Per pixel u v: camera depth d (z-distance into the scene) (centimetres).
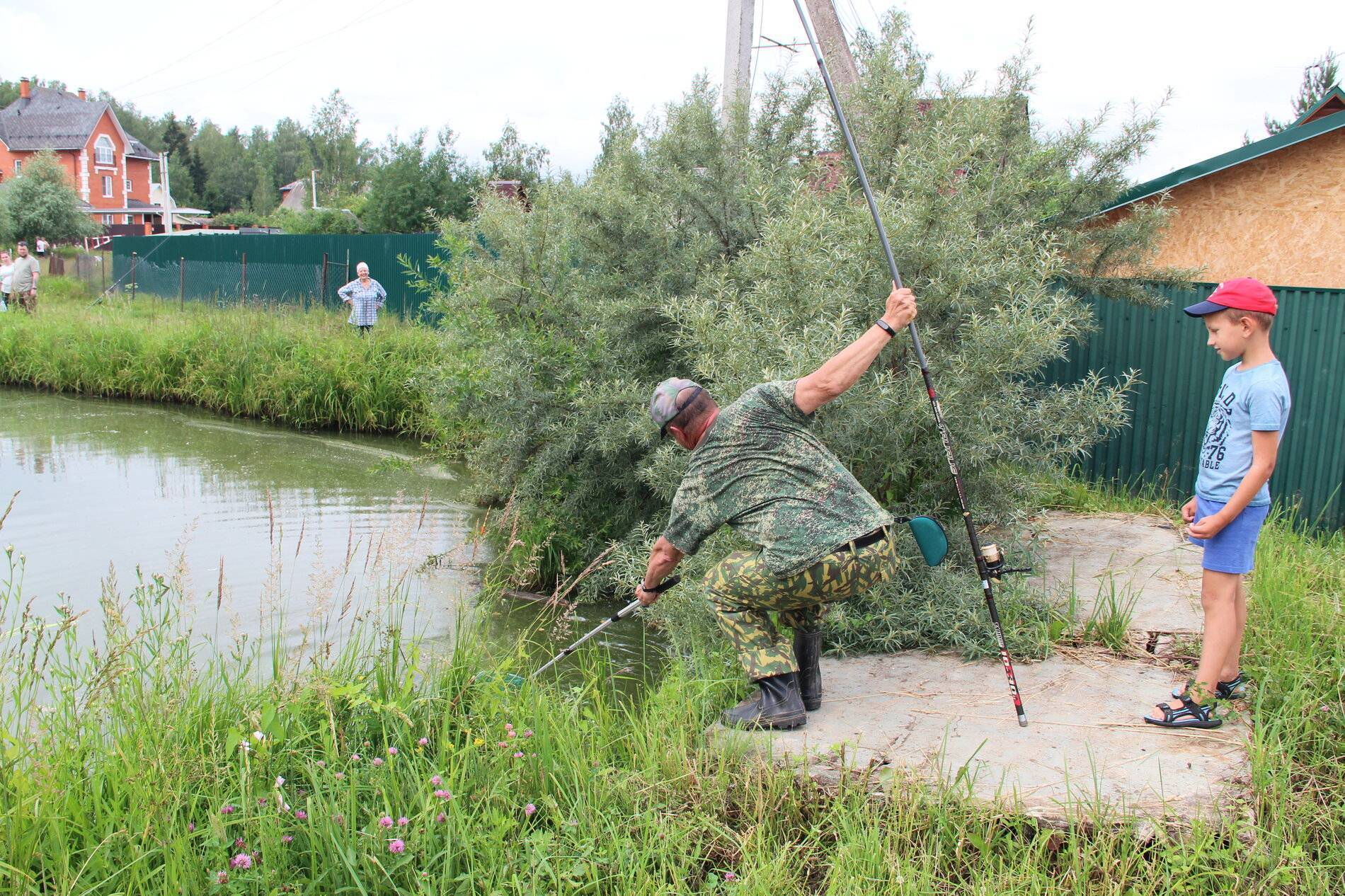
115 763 338
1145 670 438
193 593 467
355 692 380
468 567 713
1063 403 567
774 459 363
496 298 770
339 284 1975
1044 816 320
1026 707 402
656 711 406
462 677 442
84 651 512
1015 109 734
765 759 362
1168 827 313
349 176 6881
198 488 930
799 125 778
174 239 2466
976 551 399
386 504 877
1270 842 306
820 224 541
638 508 718
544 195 778
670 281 727
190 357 1456
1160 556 608
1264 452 353
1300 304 698
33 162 4078
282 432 1253
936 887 301
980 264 555
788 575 358
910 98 649
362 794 348
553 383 722
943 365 535
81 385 1555
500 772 359
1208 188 895
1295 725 363
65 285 2650
